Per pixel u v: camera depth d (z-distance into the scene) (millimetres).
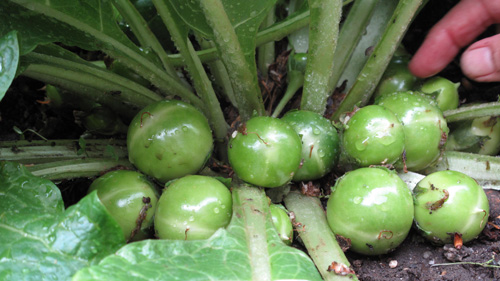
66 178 239
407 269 227
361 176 211
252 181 217
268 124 211
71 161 241
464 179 221
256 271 169
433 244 238
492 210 252
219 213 200
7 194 180
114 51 236
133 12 257
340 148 238
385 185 207
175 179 222
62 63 229
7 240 159
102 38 228
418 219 225
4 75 163
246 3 203
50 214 172
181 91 266
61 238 157
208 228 198
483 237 239
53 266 153
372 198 205
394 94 248
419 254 236
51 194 184
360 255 237
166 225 200
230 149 217
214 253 171
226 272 161
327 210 222
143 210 214
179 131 218
